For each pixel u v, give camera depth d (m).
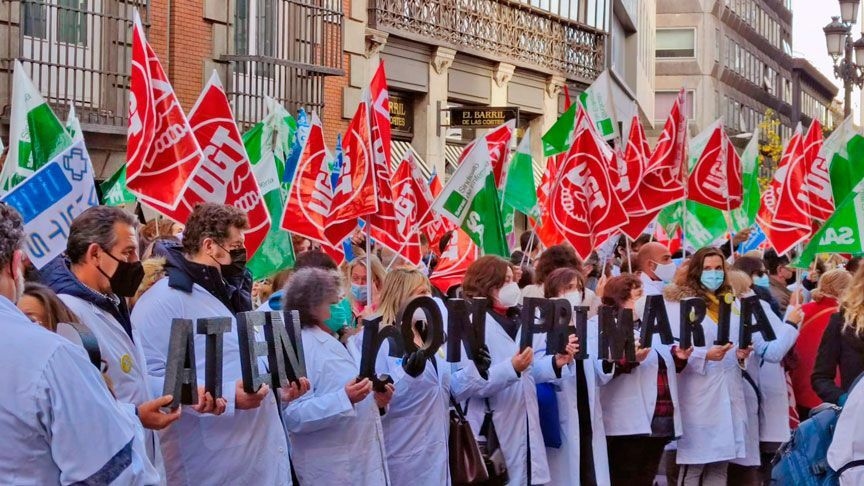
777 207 14.84
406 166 13.21
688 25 64.94
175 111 8.84
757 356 10.48
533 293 10.17
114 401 4.38
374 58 25.52
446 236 14.21
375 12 25.33
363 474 7.15
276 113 13.45
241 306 6.87
